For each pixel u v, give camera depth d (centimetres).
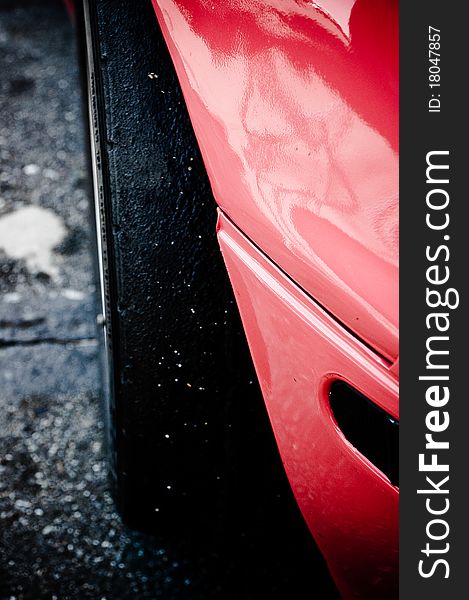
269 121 90
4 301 227
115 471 147
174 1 104
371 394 80
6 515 161
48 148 297
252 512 134
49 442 181
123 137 114
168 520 145
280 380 93
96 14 116
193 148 110
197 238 111
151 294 116
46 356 209
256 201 91
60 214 264
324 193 83
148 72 113
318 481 92
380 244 79
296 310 87
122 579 148
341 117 83
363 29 86
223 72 96
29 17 390
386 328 78
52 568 150
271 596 142
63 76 342
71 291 233
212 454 128
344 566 98
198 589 147
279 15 91
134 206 114
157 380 122
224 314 113
